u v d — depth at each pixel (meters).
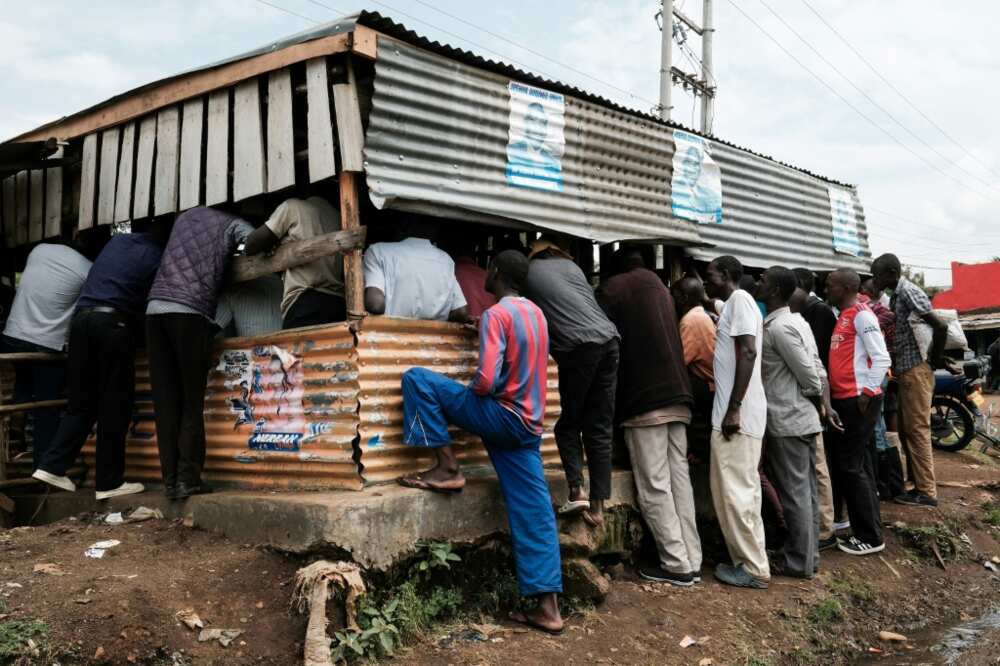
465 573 4.23
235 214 4.87
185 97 4.82
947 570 6.36
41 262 5.25
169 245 4.54
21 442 6.16
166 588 3.49
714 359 5.23
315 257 4.20
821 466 6.26
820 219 8.62
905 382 7.27
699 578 5.16
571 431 4.66
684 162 6.49
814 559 5.53
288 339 4.32
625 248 5.65
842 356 6.07
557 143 5.24
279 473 4.35
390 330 4.19
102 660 3.09
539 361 4.07
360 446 3.99
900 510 7.13
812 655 4.64
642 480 5.09
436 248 4.59
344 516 3.63
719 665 4.11
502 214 4.80
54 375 5.50
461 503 4.18
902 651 5.04
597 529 5.00
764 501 5.88
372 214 5.55
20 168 5.66
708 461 5.88
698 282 5.82
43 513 5.21
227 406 4.62
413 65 4.29
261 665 3.25
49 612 3.22
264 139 4.49
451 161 4.54
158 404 4.43
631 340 5.11
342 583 3.47
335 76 4.16
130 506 4.66
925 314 7.09
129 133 5.25
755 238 7.48
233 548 3.95
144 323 4.97
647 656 4.02
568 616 4.29
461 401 4.02
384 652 3.51
